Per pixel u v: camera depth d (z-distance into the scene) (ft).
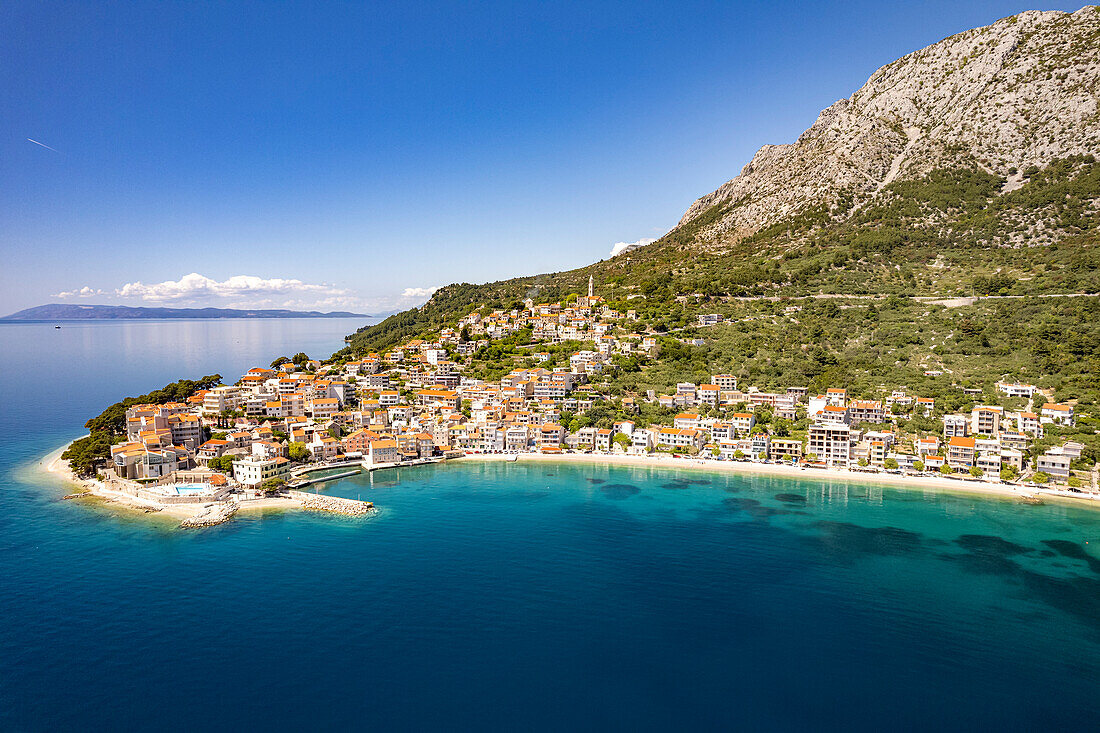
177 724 254.27
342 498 569.64
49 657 300.61
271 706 265.34
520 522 504.43
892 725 257.55
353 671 290.56
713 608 354.74
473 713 262.47
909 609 354.95
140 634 321.93
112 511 528.22
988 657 307.37
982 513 529.45
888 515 523.29
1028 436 641.81
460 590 374.84
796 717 261.85
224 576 393.91
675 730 253.44
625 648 312.50
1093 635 327.67
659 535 472.44
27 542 456.04
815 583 388.16
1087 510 536.01
